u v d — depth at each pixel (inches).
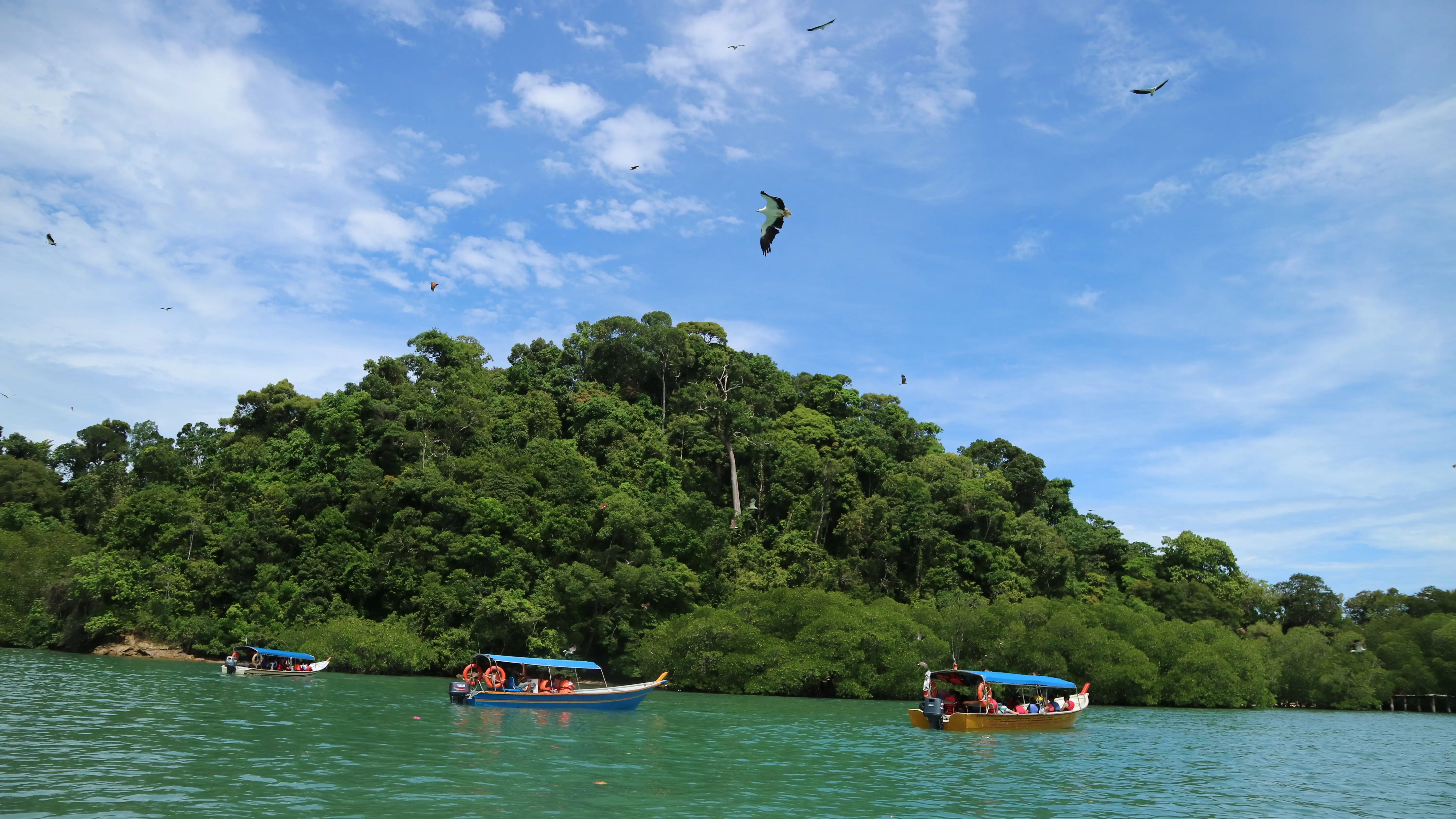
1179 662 2851.9
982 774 1210.6
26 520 3484.3
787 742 1478.8
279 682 2140.7
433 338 4126.5
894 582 3218.5
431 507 2908.5
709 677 2591.0
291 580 2837.1
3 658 2363.4
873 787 1064.2
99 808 763.4
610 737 1425.9
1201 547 3988.7
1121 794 1103.6
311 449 3412.9
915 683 2561.5
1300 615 4033.0
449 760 1105.4
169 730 1224.8
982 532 3462.1
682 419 3846.0
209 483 3444.9
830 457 3641.7
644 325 4360.2
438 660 2610.7
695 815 856.9
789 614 2716.5
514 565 2755.9
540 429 3752.5
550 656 2645.2
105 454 4355.3
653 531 3031.5
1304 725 2347.4
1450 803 1141.7
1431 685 3208.7
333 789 886.4
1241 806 1063.6
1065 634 2743.6
